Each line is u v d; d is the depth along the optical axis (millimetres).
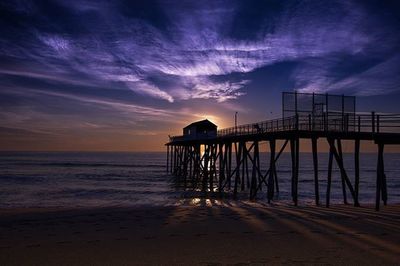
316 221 14242
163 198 30188
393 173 74625
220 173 32375
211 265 8719
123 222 14664
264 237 11461
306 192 36406
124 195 32781
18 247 10594
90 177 55531
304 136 19969
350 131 19672
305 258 9102
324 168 93688
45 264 9016
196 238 11477
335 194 34844
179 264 8867
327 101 21031
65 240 11469
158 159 149250
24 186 40688
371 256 9227
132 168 82500
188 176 54812
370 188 42250
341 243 10570
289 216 15633
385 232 12023
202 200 28328
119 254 9773
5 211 19250
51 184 43688
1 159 136750
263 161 136250
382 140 17906
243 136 25953
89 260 9289
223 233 12180
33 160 127938
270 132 22016
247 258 9180
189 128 45500
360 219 14688
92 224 14320
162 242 11008
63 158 156000
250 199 26812
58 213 18078
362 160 159750
